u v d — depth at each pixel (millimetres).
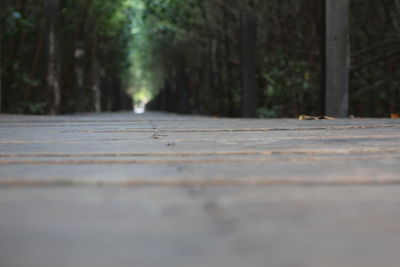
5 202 949
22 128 3391
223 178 1212
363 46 10758
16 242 696
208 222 796
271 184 1182
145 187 1126
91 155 1786
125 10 22328
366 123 3711
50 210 880
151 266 604
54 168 1435
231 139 2361
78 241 700
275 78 9562
